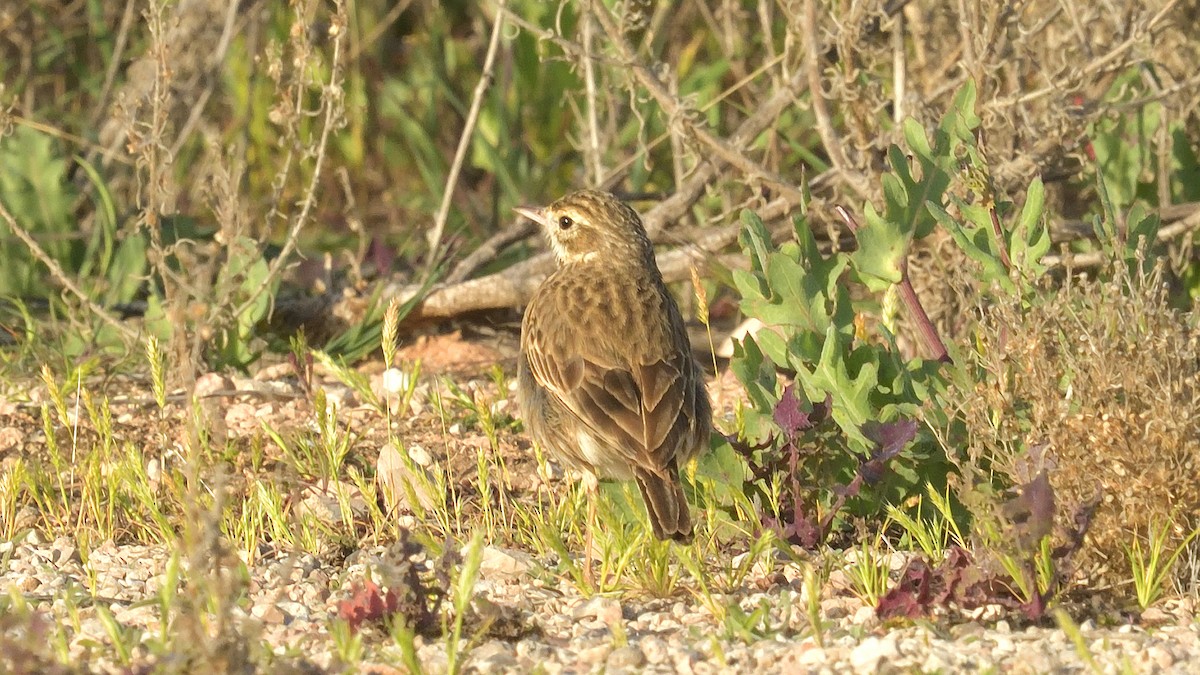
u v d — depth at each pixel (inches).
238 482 455.2
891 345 437.7
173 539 387.5
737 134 606.2
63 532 422.3
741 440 424.5
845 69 535.2
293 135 555.2
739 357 441.1
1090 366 376.2
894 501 417.4
